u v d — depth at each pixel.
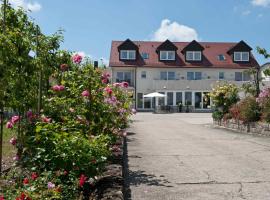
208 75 53.84
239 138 15.64
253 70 21.58
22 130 6.95
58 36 9.20
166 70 53.38
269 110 16.16
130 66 52.47
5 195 4.74
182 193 6.70
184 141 14.65
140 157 10.59
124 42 53.22
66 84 8.98
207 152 11.55
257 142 14.11
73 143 6.05
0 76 6.60
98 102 8.80
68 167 5.83
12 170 6.19
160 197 6.46
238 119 19.45
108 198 5.46
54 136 6.18
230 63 54.62
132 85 52.88
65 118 8.03
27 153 6.28
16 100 7.08
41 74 8.27
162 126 23.00
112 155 8.44
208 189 6.99
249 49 54.88
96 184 6.21
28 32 8.16
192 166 9.21
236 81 52.28
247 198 6.42
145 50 55.03
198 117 34.81
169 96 51.97
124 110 10.29
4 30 7.12
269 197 6.48
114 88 11.88
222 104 22.64
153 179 7.79
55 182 5.23
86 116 8.61
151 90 52.75
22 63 7.10
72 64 9.37
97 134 8.38
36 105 7.99
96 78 9.16
